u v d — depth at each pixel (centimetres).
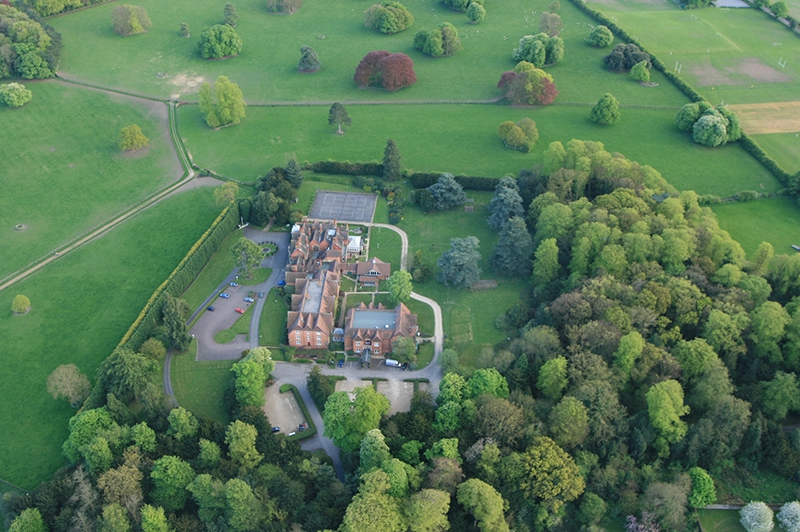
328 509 17300
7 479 19138
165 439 18975
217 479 17712
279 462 18900
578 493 17362
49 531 17325
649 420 18788
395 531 16250
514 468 17562
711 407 19075
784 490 18188
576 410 18425
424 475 17625
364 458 18075
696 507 17700
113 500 17150
